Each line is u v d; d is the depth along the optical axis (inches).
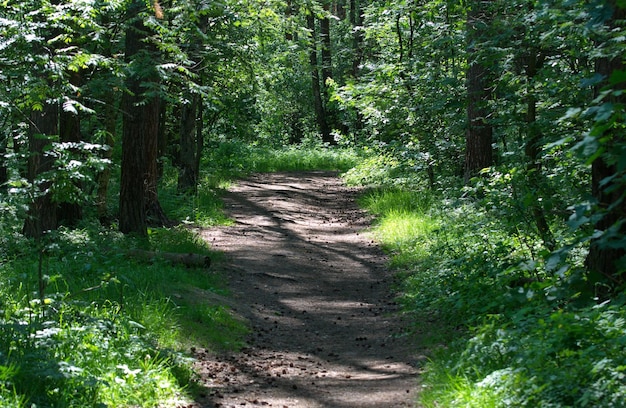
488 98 577.0
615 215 278.8
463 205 557.0
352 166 1267.2
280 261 575.5
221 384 288.4
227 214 782.5
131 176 579.5
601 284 261.7
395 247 605.9
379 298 470.6
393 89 772.6
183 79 561.6
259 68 892.0
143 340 301.0
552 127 364.5
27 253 454.3
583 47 354.0
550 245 344.2
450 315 367.6
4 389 206.4
